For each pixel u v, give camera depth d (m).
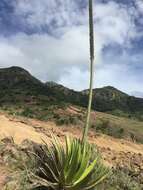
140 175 12.72
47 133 19.48
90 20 8.64
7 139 11.78
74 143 8.03
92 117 68.62
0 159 9.38
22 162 9.43
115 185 10.48
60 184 7.95
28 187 8.10
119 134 57.69
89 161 8.35
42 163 8.68
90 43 8.69
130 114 143.88
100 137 30.34
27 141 11.59
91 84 8.55
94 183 7.96
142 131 73.81
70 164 7.83
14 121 19.88
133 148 31.80
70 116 55.66
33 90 110.81
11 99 83.31
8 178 8.38
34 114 57.50
